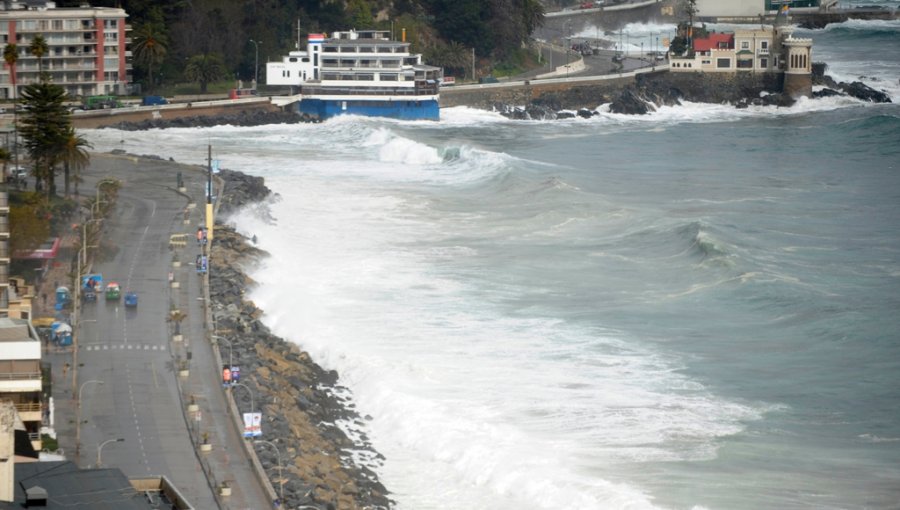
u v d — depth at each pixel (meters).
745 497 147.00
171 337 185.88
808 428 166.25
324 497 139.75
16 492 112.19
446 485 150.62
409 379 179.50
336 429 164.00
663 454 157.75
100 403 160.62
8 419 109.44
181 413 158.88
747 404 173.50
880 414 170.50
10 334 142.62
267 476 141.75
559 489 146.25
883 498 147.00
